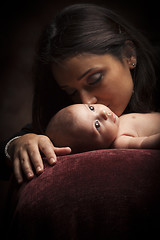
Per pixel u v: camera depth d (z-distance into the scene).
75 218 0.69
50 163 0.84
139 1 3.92
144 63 1.33
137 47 1.34
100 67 1.13
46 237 0.72
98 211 0.69
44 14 4.22
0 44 4.05
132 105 1.27
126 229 0.67
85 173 0.74
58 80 1.21
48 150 0.89
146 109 1.26
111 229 0.67
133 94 1.27
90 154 0.80
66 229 0.69
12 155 1.02
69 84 1.17
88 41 1.16
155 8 3.88
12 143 1.07
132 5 3.93
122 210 0.68
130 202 0.68
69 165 0.79
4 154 1.14
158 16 3.86
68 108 1.09
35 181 0.82
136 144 0.94
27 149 0.94
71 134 1.04
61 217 0.70
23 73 3.93
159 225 0.66
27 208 0.76
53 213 0.71
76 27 1.21
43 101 1.44
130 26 1.38
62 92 1.41
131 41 1.30
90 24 1.23
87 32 1.19
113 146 1.04
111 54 1.17
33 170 0.89
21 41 4.09
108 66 1.15
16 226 0.78
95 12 1.31
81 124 1.02
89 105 1.08
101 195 0.70
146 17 3.88
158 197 0.68
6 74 3.92
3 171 1.21
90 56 1.13
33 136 1.01
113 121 1.04
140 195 0.68
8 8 4.20
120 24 1.32
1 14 4.18
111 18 1.31
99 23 1.25
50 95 1.42
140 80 1.30
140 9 3.91
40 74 1.37
